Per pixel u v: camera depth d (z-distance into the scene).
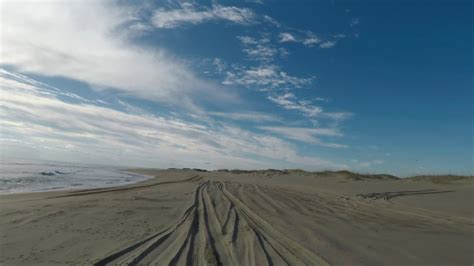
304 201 14.45
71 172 39.56
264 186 22.28
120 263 5.68
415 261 6.10
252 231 8.41
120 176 38.47
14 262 5.47
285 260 6.15
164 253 6.37
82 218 9.09
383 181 26.53
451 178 25.56
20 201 11.98
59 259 5.70
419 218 10.49
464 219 10.32
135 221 9.15
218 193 17.22
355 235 8.05
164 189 19.39
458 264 5.94
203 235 7.92
